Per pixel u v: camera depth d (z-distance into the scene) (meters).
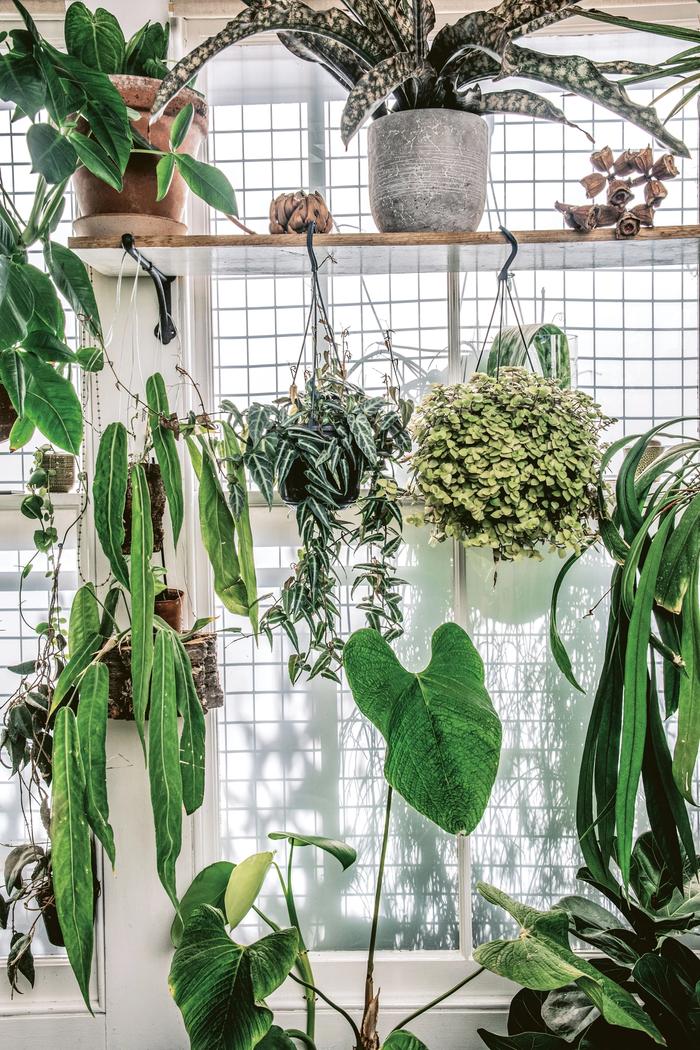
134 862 1.66
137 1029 1.67
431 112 1.39
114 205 1.41
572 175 1.78
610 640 1.49
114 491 1.37
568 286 1.76
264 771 1.78
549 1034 1.40
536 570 1.75
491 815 1.77
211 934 1.35
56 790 1.35
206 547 1.54
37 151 1.11
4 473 1.77
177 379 1.68
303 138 1.75
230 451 1.49
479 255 1.51
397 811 1.76
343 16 1.35
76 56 1.42
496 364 1.66
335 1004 1.55
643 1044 1.35
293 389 1.39
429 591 1.76
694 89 1.48
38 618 1.76
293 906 1.52
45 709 1.60
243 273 1.63
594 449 1.39
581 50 1.77
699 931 1.69
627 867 1.24
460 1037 1.70
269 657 1.77
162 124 1.42
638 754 1.25
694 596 1.33
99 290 1.67
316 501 1.35
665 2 1.68
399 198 1.41
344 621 1.76
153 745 1.36
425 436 1.41
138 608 1.35
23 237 1.33
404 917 1.77
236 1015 1.25
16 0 1.09
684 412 1.78
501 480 1.34
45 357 1.24
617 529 1.45
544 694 1.76
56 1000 1.71
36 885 1.61
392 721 1.25
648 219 1.42
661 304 1.77
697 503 1.37
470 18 1.33
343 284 1.76
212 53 1.32
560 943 1.29
